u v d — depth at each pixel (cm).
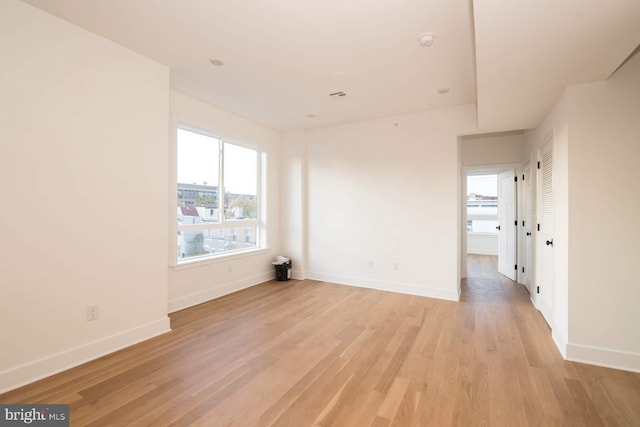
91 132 241
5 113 199
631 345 231
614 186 237
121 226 261
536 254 375
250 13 213
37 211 213
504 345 270
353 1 198
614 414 179
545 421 173
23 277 207
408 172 433
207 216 414
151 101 282
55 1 203
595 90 242
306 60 279
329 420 173
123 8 210
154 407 183
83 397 192
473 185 850
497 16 164
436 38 241
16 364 204
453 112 403
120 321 261
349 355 251
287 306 374
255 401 190
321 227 507
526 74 230
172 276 354
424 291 420
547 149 327
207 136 412
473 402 190
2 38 197
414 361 241
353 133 476
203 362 238
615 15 161
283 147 531
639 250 231
